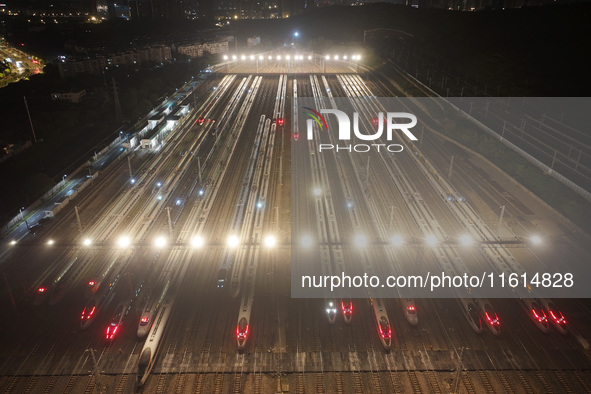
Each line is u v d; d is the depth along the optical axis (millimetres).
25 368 73375
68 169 150125
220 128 191250
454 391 69562
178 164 154500
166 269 97250
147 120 199000
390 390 70125
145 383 71000
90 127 190875
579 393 69188
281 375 72688
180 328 82250
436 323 83688
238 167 152875
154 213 121562
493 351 77125
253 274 95375
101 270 97062
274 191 134375
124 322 83188
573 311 85312
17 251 104250
